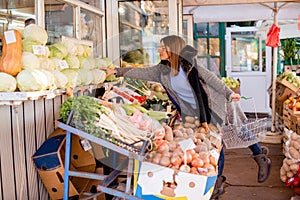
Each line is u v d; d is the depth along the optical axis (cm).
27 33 242
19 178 250
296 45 982
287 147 421
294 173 405
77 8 383
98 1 450
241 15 704
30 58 228
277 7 644
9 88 213
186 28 672
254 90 996
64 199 244
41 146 265
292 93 659
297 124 464
